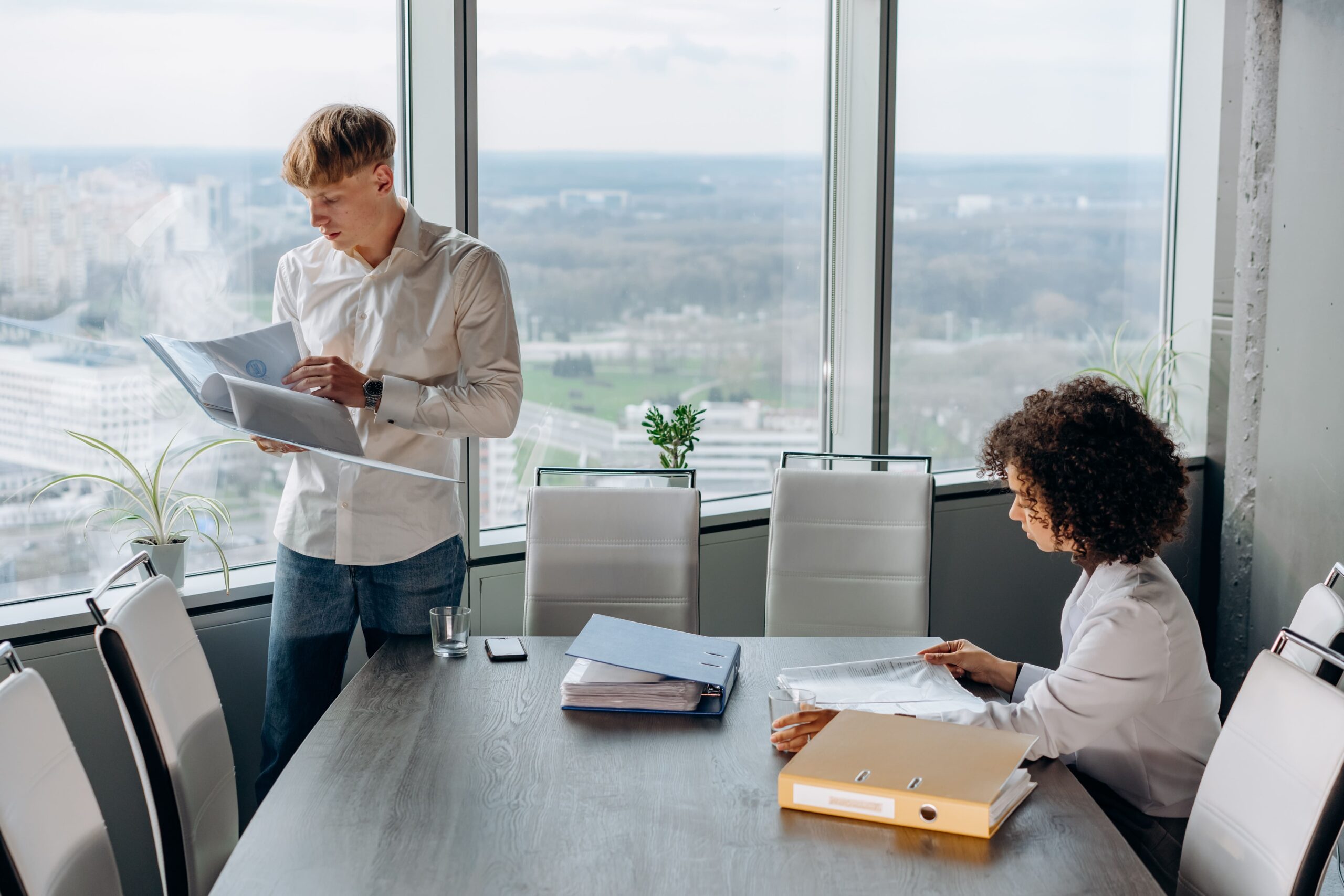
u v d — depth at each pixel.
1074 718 1.67
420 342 2.30
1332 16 3.62
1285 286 3.87
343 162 2.14
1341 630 1.87
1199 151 4.33
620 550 2.64
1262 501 4.02
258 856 1.36
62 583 2.60
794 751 1.68
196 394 1.86
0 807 1.25
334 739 1.72
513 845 1.39
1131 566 1.76
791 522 2.86
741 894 1.28
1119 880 1.32
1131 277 4.42
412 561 2.34
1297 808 1.39
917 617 2.78
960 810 1.41
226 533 2.86
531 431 3.40
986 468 1.87
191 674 1.89
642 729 1.77
